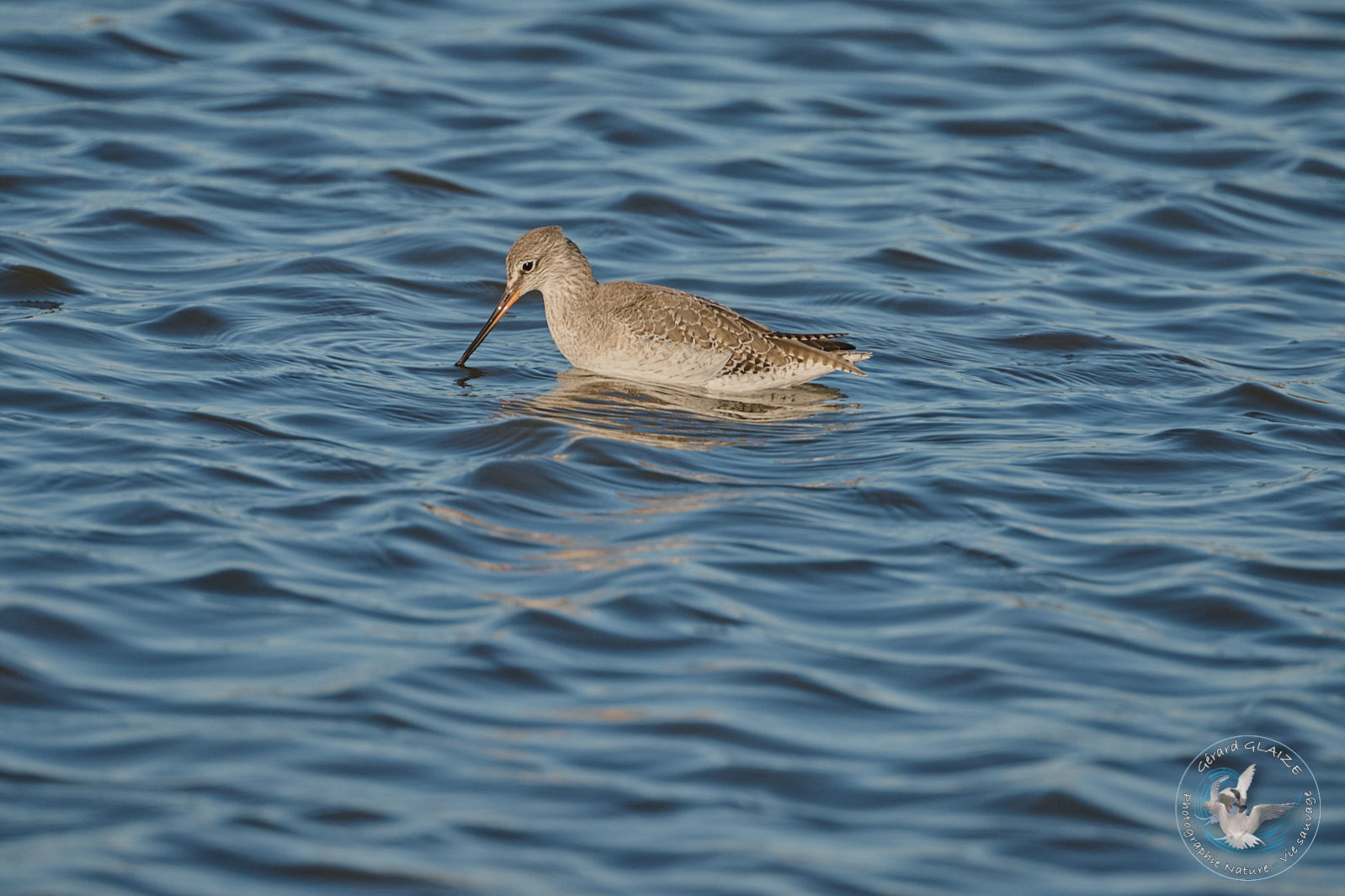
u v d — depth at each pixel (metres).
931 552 12.91
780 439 15.45
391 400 15.88
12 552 12.00
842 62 27.62
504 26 28.12
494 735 10.17
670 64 27.27
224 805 9.30
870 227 21.95
